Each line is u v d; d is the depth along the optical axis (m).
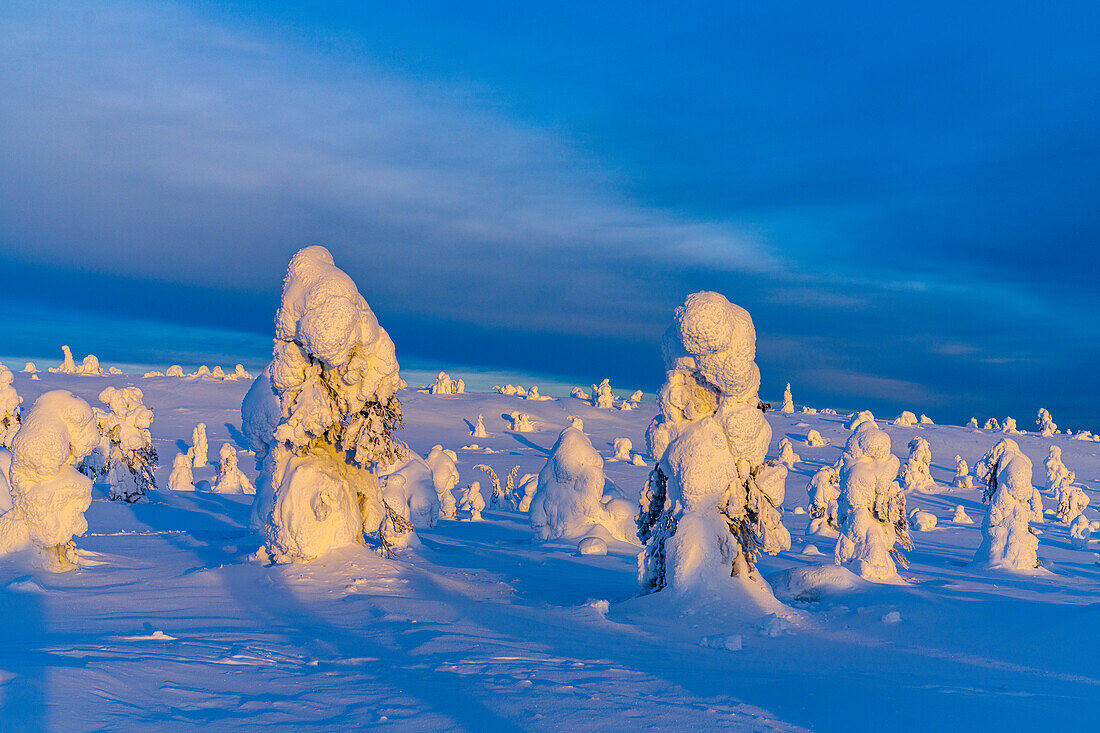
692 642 9.73
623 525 22.48
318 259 14.56
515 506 37.91
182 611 9.55
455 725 5.00
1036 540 22.39
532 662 7.15
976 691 7.16
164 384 94.38
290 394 14.07
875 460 18.28
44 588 10.59
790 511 40.47
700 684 6.73
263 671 6.30
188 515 25.09
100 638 7.25
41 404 12.72
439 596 11.70
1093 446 77.88
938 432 82.56
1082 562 25.77
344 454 15.05
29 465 12.24
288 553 13.29
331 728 4.83
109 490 32.31
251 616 9.43
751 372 12.20
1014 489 22.31
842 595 12.91
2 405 17.80
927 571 21.19
